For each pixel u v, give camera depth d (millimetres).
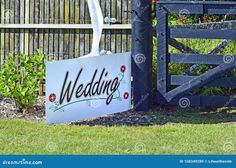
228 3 10383
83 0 12086
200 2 10461
